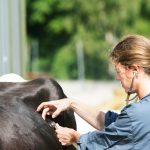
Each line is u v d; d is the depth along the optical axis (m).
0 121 6.21
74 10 39.84
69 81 35.38
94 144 5.91
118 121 5.74
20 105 6.69
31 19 40.19
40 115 6.82
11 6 11.06
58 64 36.78
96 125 6.87
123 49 5.80
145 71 5.76
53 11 40.16
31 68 36.50
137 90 5.81
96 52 37.38
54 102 6.84
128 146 5.69
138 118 5.62
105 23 39.59
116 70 5.88
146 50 5.76
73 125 7.58
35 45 37.28
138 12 39.59
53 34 40.06
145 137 5.63
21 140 6.16
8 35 11.02
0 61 10.98
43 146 6.40
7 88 7.20
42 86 7.34
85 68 35.56
